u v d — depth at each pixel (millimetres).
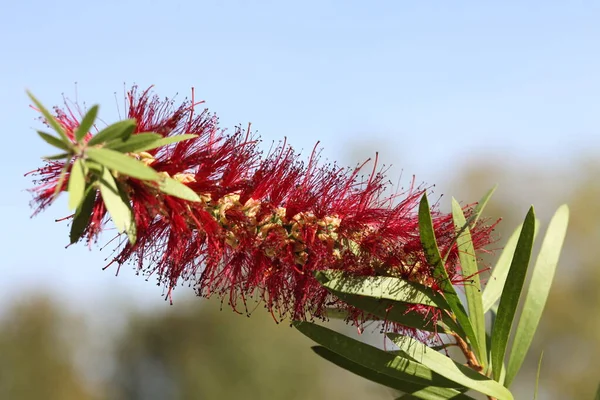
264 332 19141
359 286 2461
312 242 2494
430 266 2516
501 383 2670
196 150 2455
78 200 1837
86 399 22125
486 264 2762
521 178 17047
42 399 21797
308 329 2545
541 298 2807
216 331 19531
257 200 2545
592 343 15469
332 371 18281
